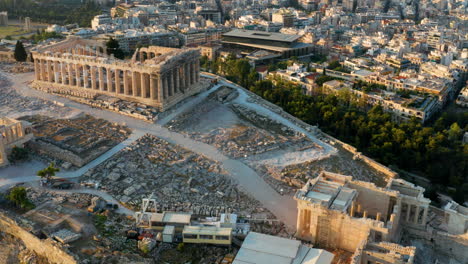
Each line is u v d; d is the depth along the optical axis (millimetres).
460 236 198500
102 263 177625
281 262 175125
